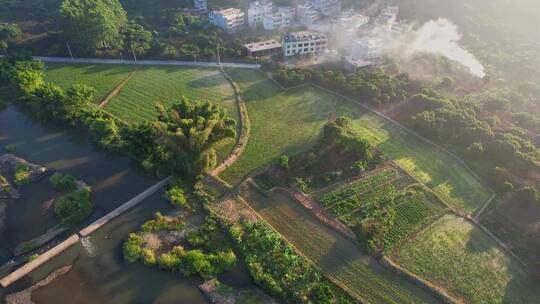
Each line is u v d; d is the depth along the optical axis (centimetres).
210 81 13600
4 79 13688
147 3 19625
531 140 10450
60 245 7912
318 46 14925
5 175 9944
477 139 10331
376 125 11375
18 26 17312
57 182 9456
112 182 9675
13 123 12075
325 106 12225
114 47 15450
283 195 9119
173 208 8825
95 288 7269
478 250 7925
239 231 8056
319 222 8462
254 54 14975
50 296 7156
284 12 17812
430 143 10700
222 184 9281
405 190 9162
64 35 15338
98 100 12631
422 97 11781
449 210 8756
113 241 8144
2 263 7762
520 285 7319
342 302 6906
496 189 9256
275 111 11969
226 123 9538
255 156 10188
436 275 7412
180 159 9294
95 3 15425
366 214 8562
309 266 7488
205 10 19325
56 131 11662
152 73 14175
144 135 10156
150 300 7069
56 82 13662
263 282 7188
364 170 9656
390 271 7494
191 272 7381
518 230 8300
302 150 10362
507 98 12262
